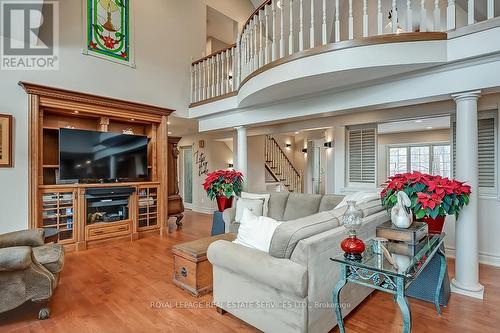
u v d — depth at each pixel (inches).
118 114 178.1
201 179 304.5
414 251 73.7
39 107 147.7
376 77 115.7
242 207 153.3
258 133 242.4
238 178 173.9
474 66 98.3
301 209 145.7
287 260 70.7
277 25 191.6
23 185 141.6
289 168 364.5
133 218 182.7
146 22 197.5
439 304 92.8
